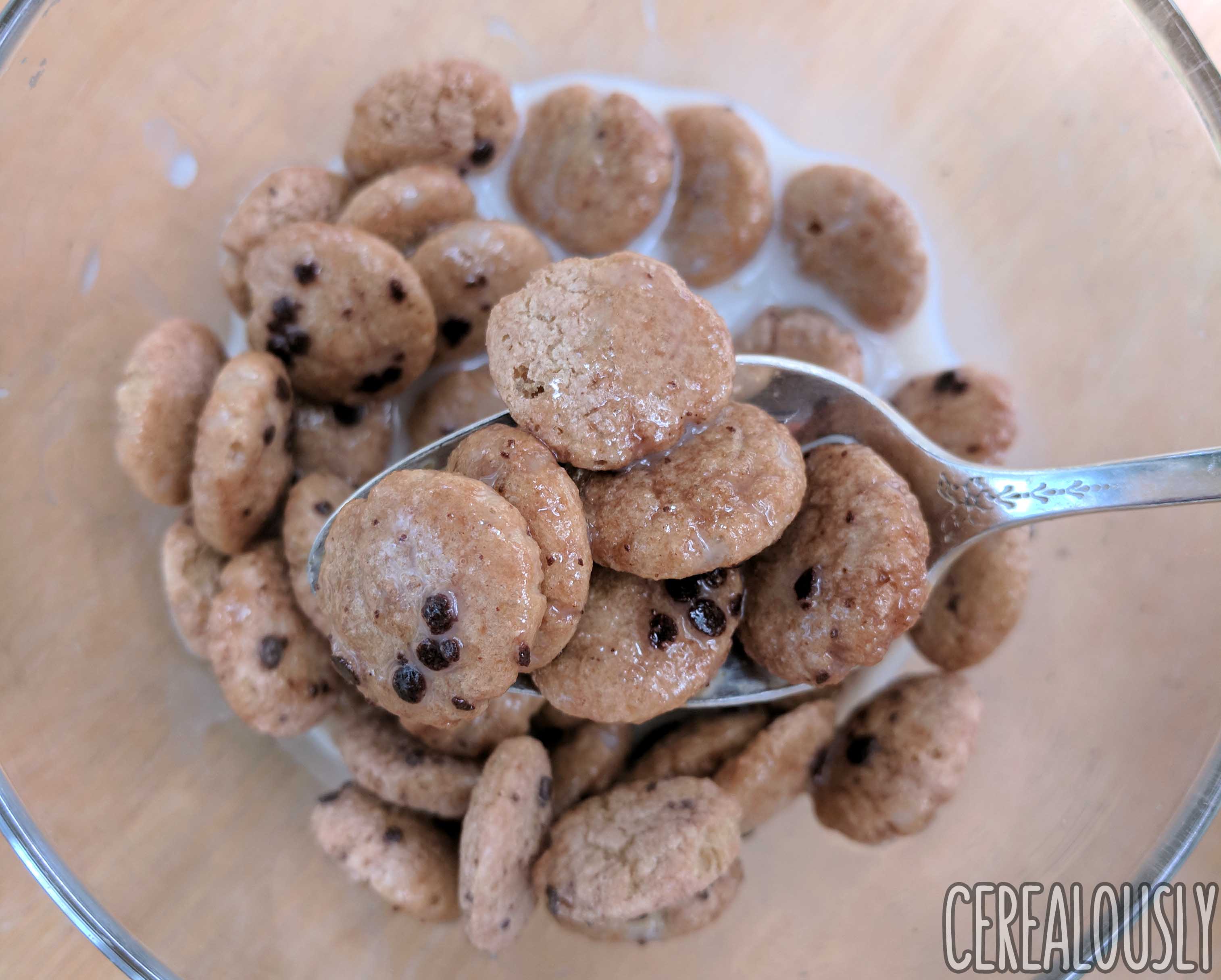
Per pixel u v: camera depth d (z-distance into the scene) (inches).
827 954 4.9
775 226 5.3
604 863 4.5
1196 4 5.2
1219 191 4.7
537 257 4.9
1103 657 5.0
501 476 4.0
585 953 4.8
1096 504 4.2
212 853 4.9
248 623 4.7
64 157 4.8
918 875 5.0
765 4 5.2
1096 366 5.1
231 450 4.6
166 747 4.9
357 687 4.2
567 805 4.9
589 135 5.1
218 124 5.1
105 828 4.7
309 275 4.7
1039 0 4.9
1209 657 4.7
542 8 5.2
